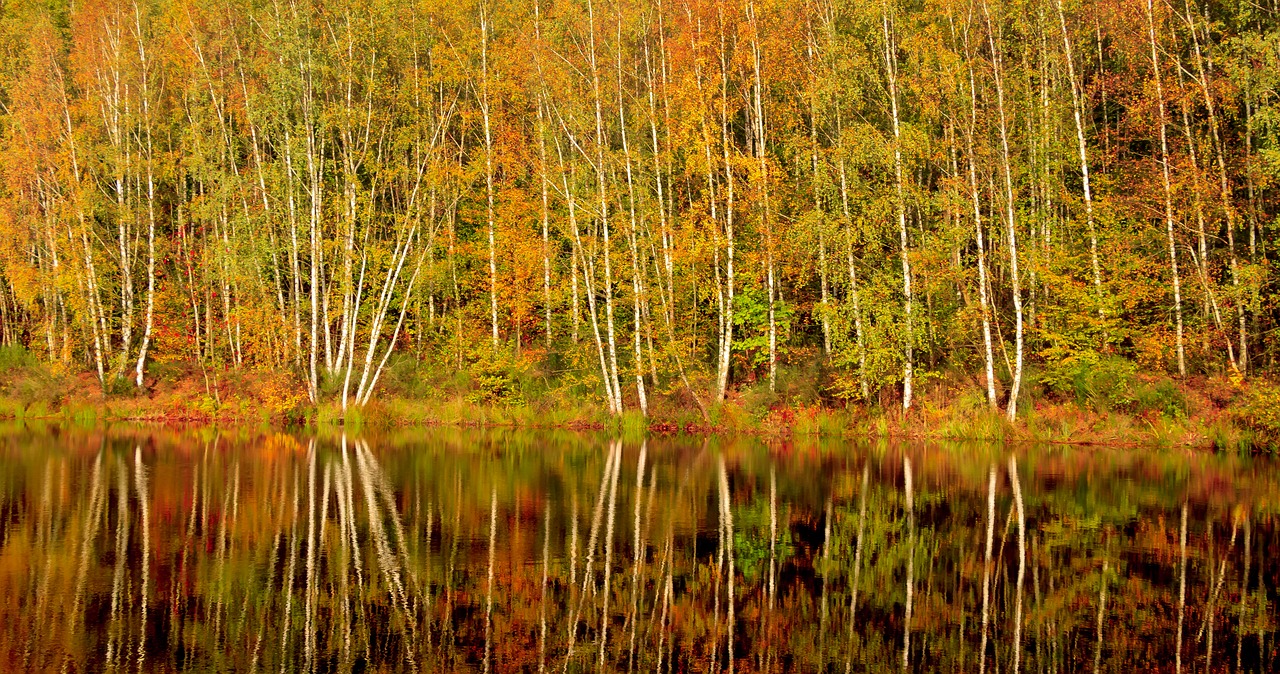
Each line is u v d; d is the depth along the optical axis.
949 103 25.75
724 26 28.20
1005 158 24.86
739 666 7.00
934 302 28.30
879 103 27.28
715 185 30.66
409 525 12.15
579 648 7.40
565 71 29.31
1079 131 26.33
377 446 22.64
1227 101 25.56
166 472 17.22
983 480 16.53
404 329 36.22
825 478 16.80
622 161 29.02
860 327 25.31
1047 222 26.52
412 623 8.01
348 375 29.59
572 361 29.97
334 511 13.15
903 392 26.34
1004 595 9.00
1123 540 11.43
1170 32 27.41
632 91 30.62
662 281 29.45
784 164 32.53
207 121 33.94
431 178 31.05
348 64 30.94
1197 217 24.80
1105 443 23.00
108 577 9.39
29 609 8.30
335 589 9.03
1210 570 9.94
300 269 34.84
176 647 7.31
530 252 30.47
